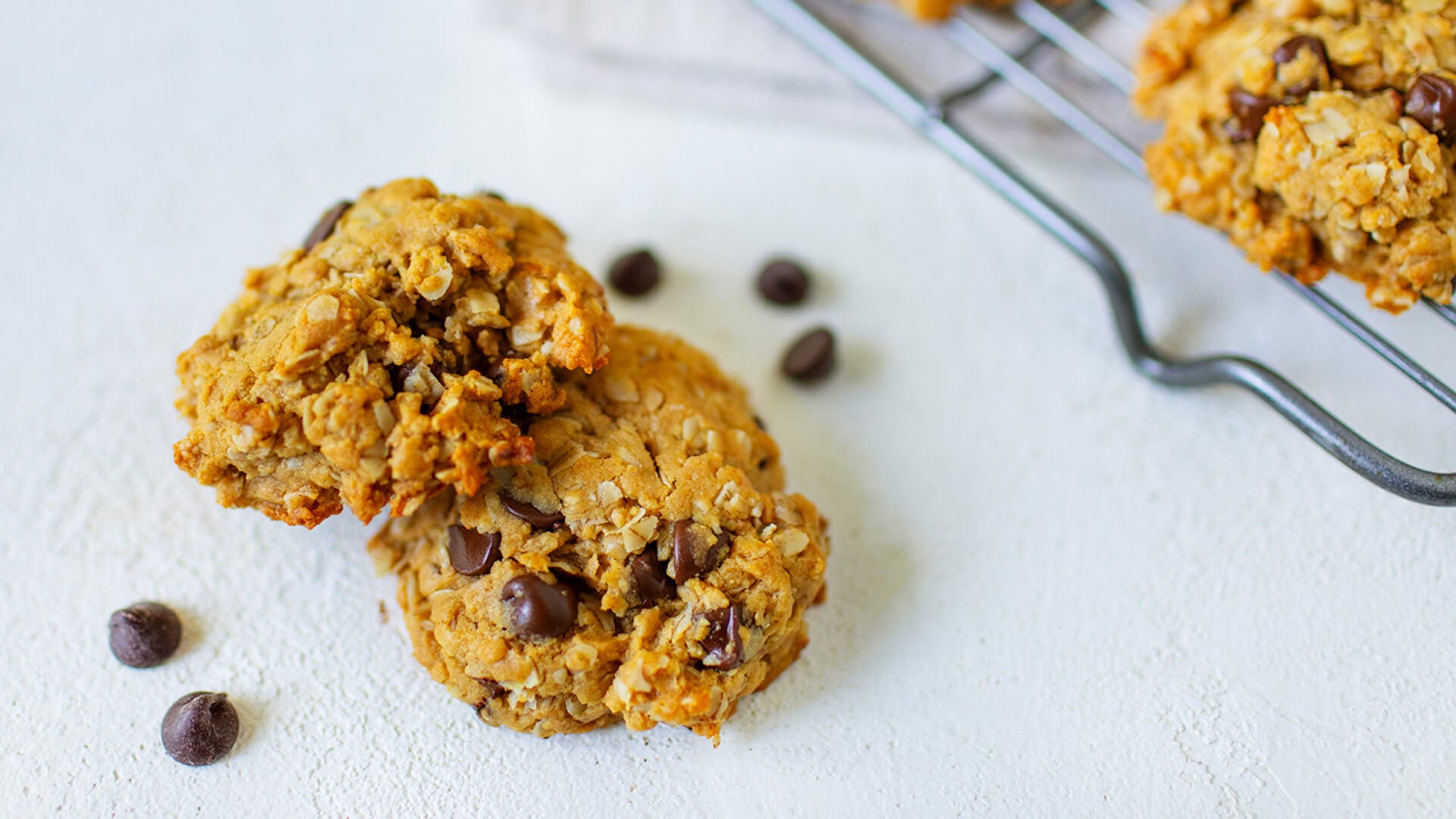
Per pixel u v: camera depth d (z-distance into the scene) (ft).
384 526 1.13
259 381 1.05
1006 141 1.29
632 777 1.10
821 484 1.19
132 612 1.12
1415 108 1.09
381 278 1.08
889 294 1.25
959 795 1.10
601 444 1.10
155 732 1.11
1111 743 1.11
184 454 1.06
